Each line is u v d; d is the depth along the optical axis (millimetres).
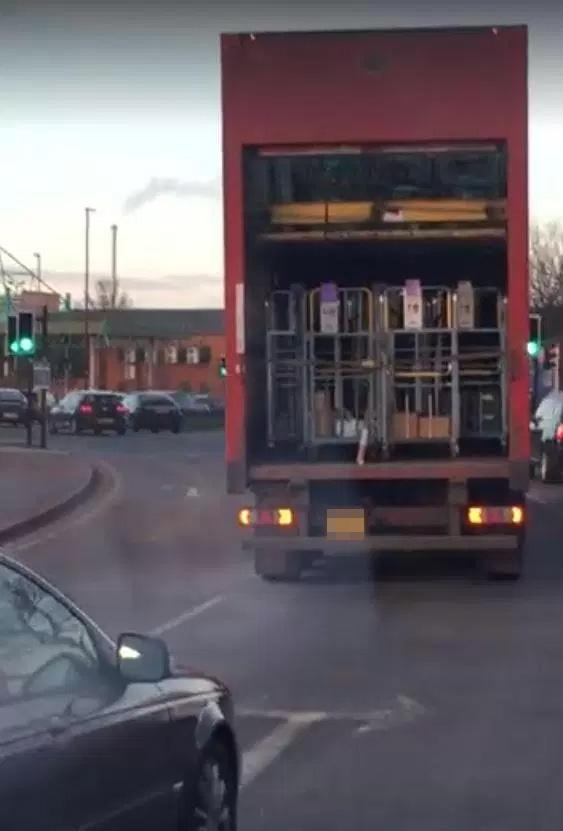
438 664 11914
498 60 14883
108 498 29984
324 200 15523
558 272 73250
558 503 27266
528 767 8719
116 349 105000
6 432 64812
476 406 16359
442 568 17672
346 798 8070
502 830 7496
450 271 17000
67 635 5551
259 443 16297
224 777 6387
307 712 10188
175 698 5895
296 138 14977
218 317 108750
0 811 4516
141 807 5477
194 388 106250
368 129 14945
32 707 5031
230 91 15023
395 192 15516
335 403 16359
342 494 15781
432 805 7941
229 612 14719
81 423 62531
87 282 92250
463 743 9305
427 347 16328
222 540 21906
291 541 15641
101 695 5488
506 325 15445
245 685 11109
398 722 9883
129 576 17688
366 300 16422
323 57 14977
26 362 58750
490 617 14203
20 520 23531
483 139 14891
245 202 15258
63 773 4891
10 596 5348
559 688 10969
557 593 15711
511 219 14992
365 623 13953
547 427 32500
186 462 42344
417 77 14938
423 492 15812
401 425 16234
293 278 17125
